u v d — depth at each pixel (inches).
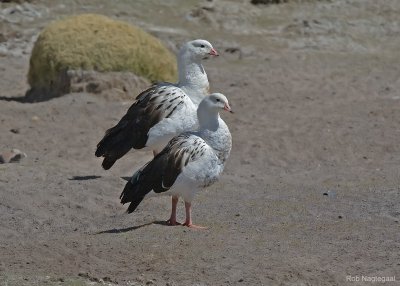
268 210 536.7
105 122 787.4
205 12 1211.2
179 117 586.6
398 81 980.6
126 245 462.6
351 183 611.8
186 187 481.7
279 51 1120.8
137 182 484.1
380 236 481.7
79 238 481.4
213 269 426.3
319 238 477.1
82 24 888.3
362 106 864.3
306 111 845.8
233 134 759.1
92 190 580.1
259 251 451.8
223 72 1015.6
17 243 478.0
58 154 693.3
